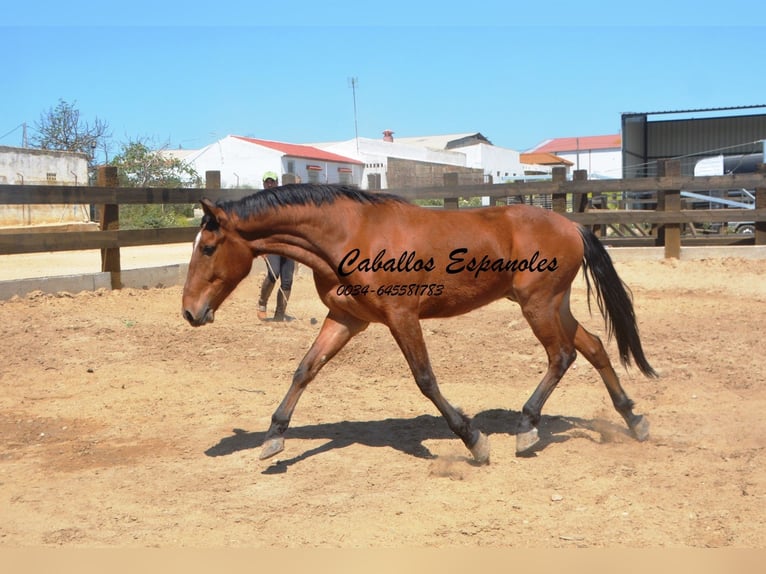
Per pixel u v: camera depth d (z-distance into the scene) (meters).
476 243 5.01
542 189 14.62
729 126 25.91
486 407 6.31
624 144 24.67
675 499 4.27
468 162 56.00
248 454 5.22
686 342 8.25
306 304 11.24
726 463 4.83
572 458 5.04
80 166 26.52
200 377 7.21
